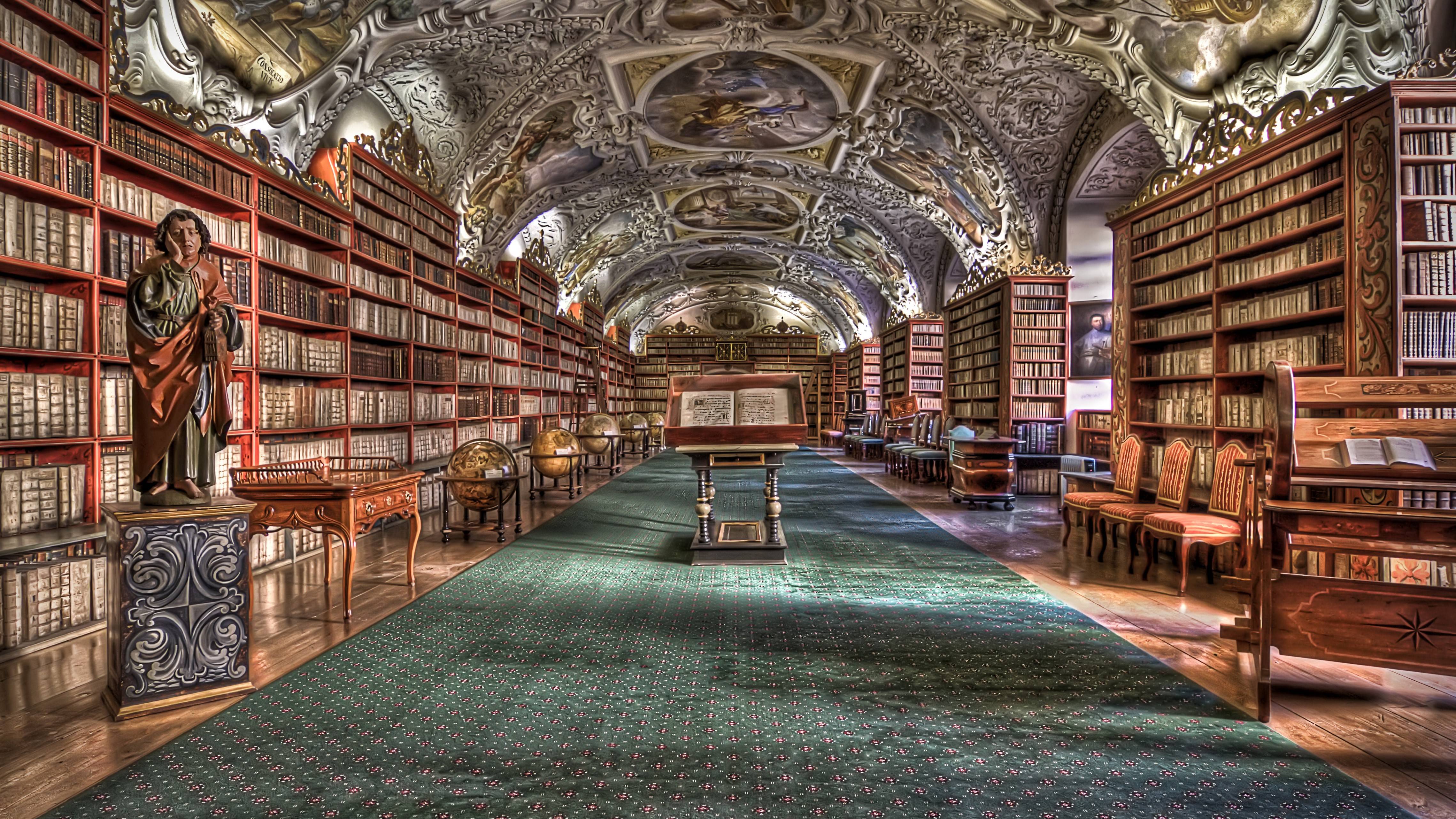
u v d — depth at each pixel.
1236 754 2.92
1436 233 4.95
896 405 17.38
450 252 10.98
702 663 4.02
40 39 4.30
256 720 3.24
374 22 7.58
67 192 4.44
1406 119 4.98
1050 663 4.02
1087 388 12.44
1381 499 5.11
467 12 8.30
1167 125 8.42
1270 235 6.26
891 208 17.36
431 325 10.23
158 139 5.25
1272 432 3.77
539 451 11.20
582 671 3.90
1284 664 4.01
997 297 12.91
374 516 5.16
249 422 6.17
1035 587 5.80
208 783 2.68
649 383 35.44
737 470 16.66
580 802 2.54
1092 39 8.33
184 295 3.46
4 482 4.05
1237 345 6.81
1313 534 3.47
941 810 2.49
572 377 20.31
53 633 4.29
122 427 4.86
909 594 5.58
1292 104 5.95
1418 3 5.70
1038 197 12.65
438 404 10.45
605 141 13.35
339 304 7.72
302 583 5.89
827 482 14.21
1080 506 7.06
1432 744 3.02
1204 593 5.60
